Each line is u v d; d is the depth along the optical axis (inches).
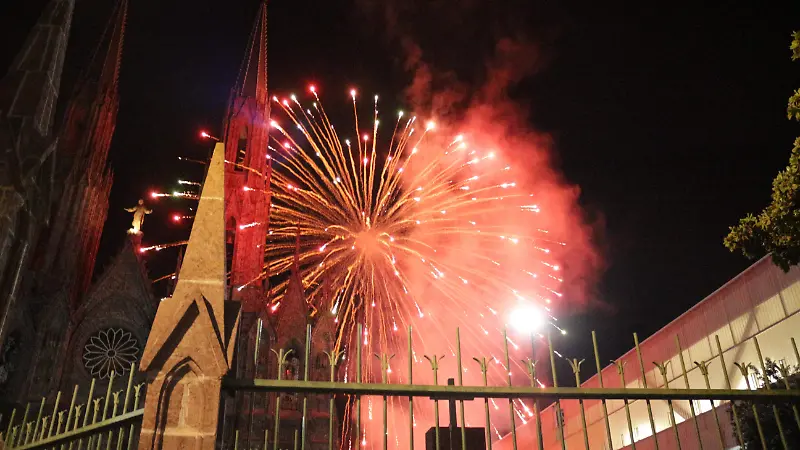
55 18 812.6
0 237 926.4
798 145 540.4
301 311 2593.5
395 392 344.5
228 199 2854.3
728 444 1144.2
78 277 2672.2
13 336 2257.6
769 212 548.4
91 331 2449.6
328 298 2625.5
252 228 2805.1
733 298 1305.4
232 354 346.0
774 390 368.8
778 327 1171.9
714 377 1331.2
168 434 321.7
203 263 366.3
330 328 2554.1
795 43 551.2
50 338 2335.1
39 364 2285.9
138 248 2605.8
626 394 357.7
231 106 3058.6
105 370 2390.5
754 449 682.8
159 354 337.4
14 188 897.5
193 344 340.8
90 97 2952.8
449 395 345.1
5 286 1069.1
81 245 2684.5
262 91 3120.1
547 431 1980.8
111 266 2551.7
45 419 411.2
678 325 1475.1
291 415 2187.5
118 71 3090.6
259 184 2901.1
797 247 533.6
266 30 3319.4
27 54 794.8
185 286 357.1
